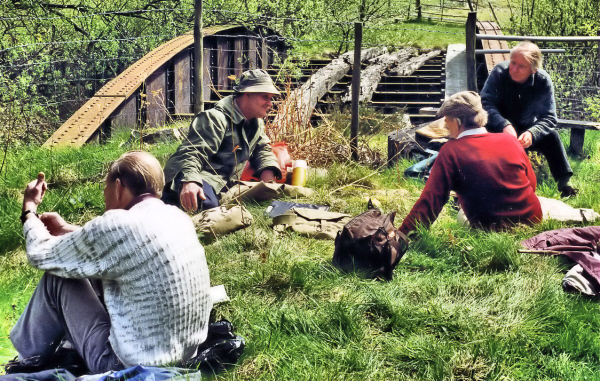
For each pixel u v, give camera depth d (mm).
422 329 3693
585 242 4504
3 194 6102
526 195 5008
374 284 4176
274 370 3273
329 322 3707
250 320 3719
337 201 5965
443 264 4520
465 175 4902
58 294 3037
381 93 14234
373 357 3408
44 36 14836
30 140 10602
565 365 3299
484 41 13844
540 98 6586
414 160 7645
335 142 7836
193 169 5500
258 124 6168
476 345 3455
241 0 15242
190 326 3016
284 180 6484
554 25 14875
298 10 16172
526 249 4547
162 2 15656
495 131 6543
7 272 4633
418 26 25047
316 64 17078
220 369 3184
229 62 15094
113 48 14711
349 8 19016
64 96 14141
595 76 9492
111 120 10391
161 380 2775
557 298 3939
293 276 4152
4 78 12180
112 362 2930
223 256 4680
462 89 12523
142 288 2881
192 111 13750
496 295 4043
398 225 5402
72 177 6586
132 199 3051
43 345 3107
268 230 5199
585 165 7750
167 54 12453
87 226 2863
